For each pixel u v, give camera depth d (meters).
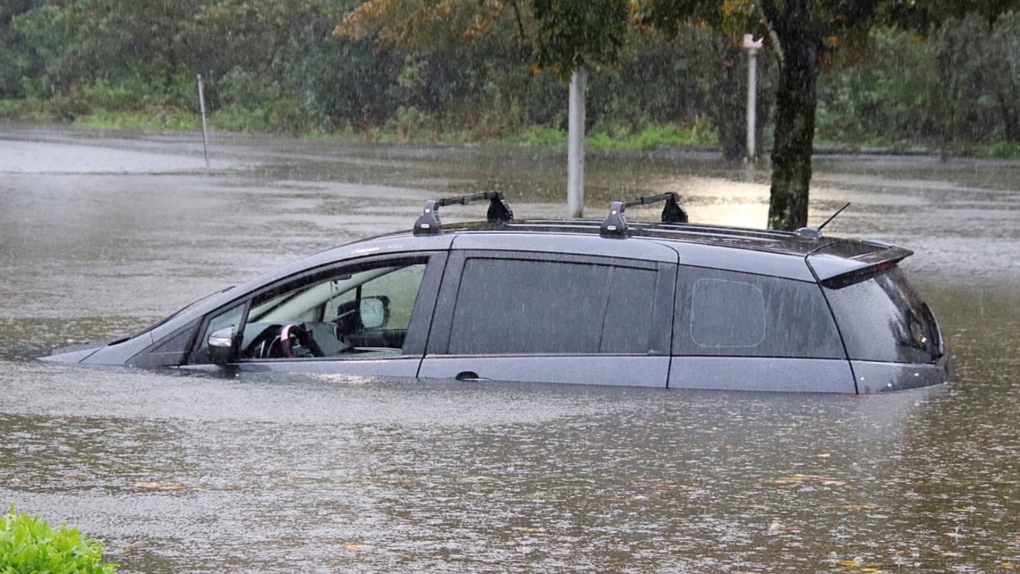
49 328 42.72
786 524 20.33
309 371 29.53
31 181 109.50
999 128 166.88
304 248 65.69
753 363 26.41
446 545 19.55
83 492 22.17
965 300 49.69
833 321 26.33
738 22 55.03
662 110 187.50
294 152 161.12
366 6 163.88
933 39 164.75
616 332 27.16
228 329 29.72
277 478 22.81
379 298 30.67
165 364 30.95
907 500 21.41
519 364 27.55
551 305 27.62
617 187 107.50
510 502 21.42
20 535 13.19
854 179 119.25
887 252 27.92
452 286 28.27
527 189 105.31
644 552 19.17
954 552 19.16
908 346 27.23
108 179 113.25
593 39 52.97
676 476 22.67
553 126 194.50
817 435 24.70
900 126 175.88
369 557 19.08
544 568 18.59
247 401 27.75
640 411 26.08
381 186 108.38
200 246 66.56
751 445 24.20
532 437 24.81
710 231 28.84
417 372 28.42
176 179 114.38
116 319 44.69
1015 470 22.95
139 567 18.70
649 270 27.05
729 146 151.25
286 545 19.59
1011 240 70.56
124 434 25.62
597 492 21.89
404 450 24.22
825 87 179.38
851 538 19.72
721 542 19.58
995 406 27.23
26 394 28.83
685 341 26.80
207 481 22.67
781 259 26.61
